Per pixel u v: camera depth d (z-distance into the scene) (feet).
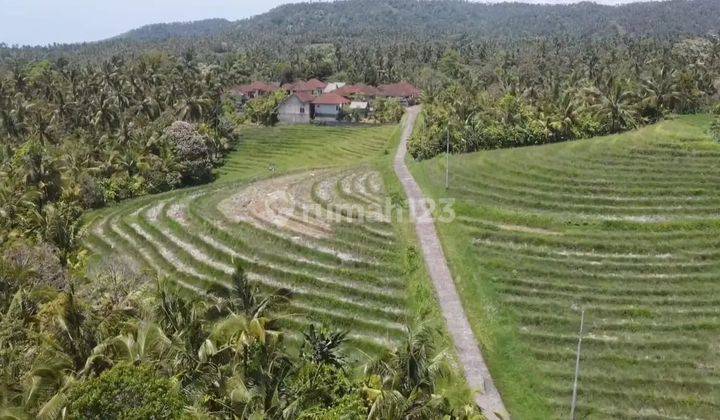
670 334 130.82
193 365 97.45
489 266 158.61
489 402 115.44
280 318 129.80
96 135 300.20
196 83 386.11
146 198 250.37
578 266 156.46
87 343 110.42
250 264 168.25
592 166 213.25
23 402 93.15
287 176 262.67
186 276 168.86
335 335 110.73
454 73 553.23
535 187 202.28
